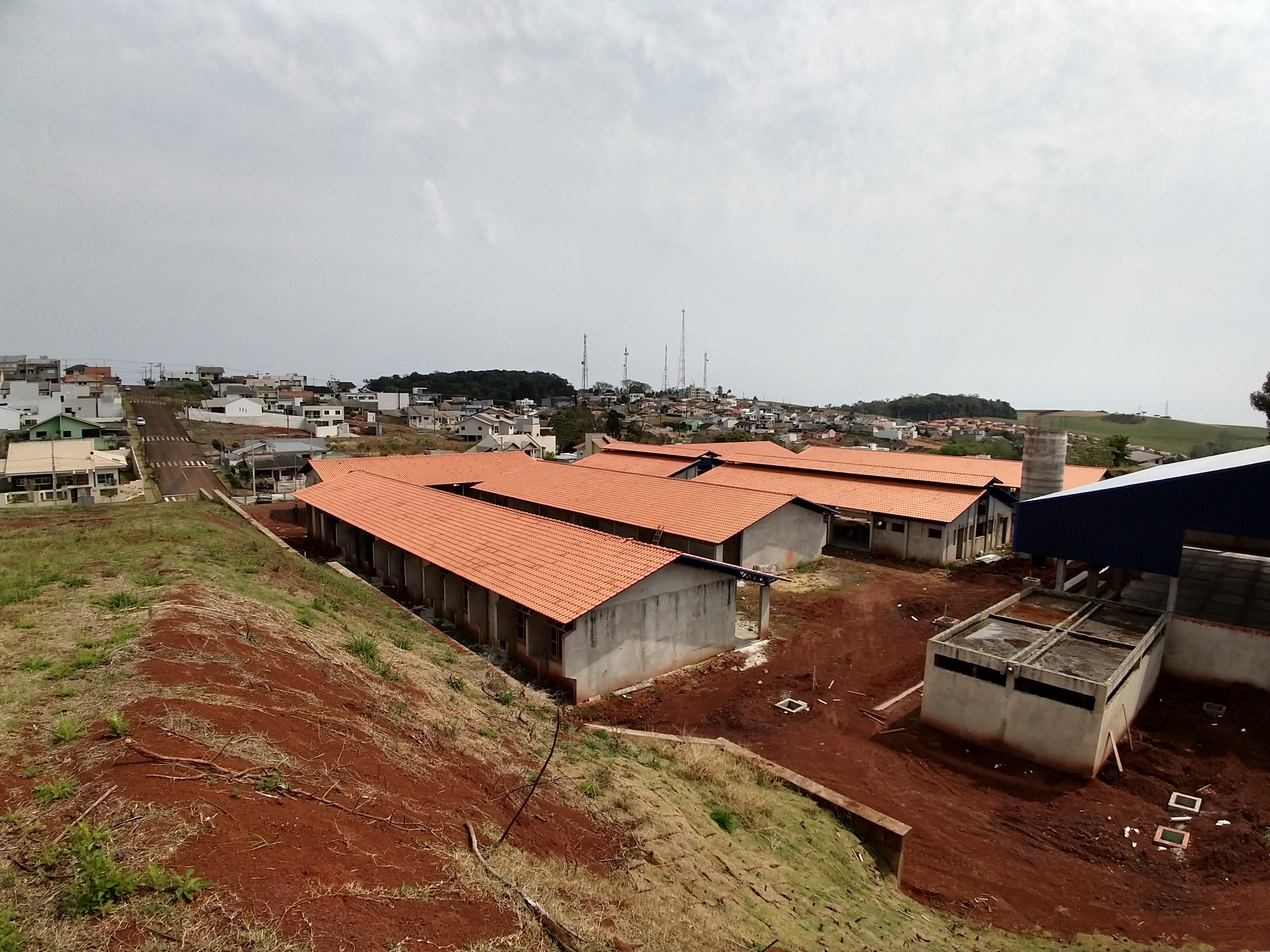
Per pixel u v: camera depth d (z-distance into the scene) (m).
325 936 4.85
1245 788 13.77
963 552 33.69
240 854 5.42
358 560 27.83
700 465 46.22
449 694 12.07
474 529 23.42
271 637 10.95
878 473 39.84
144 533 19.67
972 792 13.88
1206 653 17.78
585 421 102.31
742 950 7.36
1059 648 16.36
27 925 4.41
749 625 23.20
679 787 11.53
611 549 19.47
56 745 6.52
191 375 144.12
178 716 7.21
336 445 71.19
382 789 7.32
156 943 4.44
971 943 9.66
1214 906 10.82
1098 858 11.98
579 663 16.70
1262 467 16.95
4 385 91.38
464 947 5.35
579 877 7.46
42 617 10.41
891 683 19.09
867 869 10.92
